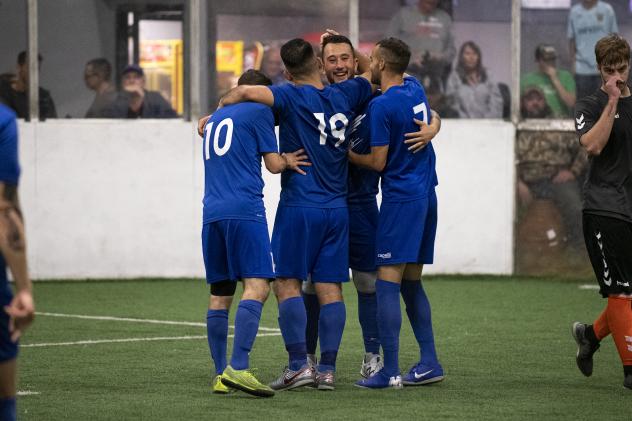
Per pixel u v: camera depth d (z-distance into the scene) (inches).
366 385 854.5
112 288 1665.8
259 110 831.1
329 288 856.9
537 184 1818.4
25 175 1759.4
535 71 1817.2
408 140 842.2
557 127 1814.7
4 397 536.1
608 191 835.4
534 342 1117.1
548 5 1811.0
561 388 851.4
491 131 1814.7
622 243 832.3
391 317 846.5
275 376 919.7
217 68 1802.4
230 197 819.4
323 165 846.5
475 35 1814.7
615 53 813.9
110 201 1781.5
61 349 1066.1
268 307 1428.4
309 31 1813.5
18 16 1759.4
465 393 828.0
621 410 758.5
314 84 854.5
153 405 776.3
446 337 1153.4
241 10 1800.0
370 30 1813.5
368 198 903.1
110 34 1776.6
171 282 1752.0
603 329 866.8
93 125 1774.1
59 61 1769.2
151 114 1793.8
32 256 1766.7
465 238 1820.9
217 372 839.1
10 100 1765.5
